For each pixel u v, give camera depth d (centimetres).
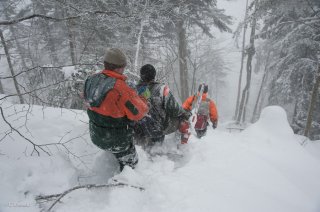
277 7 1144
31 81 570
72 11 619
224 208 235
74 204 238
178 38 1605
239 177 296
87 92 257
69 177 275
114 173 313
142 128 345
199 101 511
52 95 579
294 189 298
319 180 341
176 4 1121
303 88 1496
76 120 375
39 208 226
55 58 1191
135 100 256
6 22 314
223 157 345
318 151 581
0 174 236
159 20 1010
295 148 418
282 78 1564
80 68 591
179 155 363
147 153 354
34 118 354
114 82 249
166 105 337
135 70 833
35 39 693
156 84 341
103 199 246
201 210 230
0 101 394
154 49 1216
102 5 743
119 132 266
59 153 298
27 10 684
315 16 1141
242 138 445
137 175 277
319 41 1345
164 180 276
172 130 362
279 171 333
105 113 252
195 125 503
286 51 1525
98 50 906
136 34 1070
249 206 243
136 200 249
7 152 279
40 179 253
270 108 491
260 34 1677
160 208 237
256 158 352
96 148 332
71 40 877
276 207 251
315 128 1519
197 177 289
